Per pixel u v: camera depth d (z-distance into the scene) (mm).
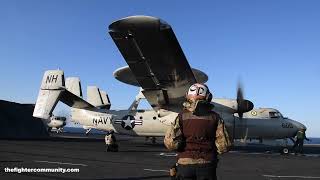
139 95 30891
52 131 71188
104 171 12609
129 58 19641
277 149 30000
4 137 36094
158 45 17891
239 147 33594
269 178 12156
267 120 26875
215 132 4016
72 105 32031
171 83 22672
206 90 4102
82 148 24047
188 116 4031
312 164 17344
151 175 11844
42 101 29406
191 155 3949
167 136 4062
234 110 25844
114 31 16938
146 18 15828
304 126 27062
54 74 29562
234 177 12195
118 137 52438
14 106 38219
